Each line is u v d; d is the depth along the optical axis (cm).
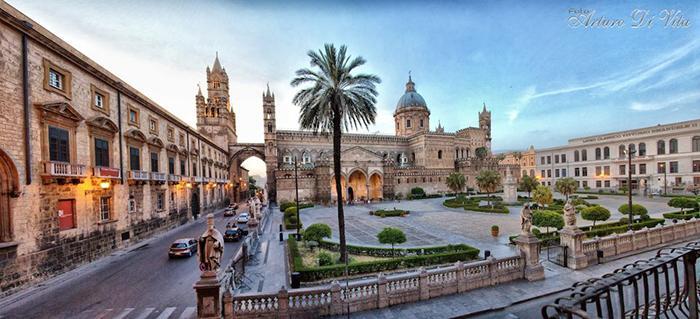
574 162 7531
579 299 324
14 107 1527
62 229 1803
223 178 6419
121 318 1196
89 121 2042
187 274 1716
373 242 2464
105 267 1881
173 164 3562
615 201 4884
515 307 1220
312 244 2302
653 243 1947
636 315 394
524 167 9119
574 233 1619
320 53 2048
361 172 6638
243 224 3591
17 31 1553
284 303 1088
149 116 2997
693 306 418
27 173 1575
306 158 7531
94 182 2075
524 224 1509
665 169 5806
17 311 1273
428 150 8206
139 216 2659
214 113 7050
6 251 1455
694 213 2969
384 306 1198
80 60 1980
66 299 1387
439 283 1299
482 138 10100
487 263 1401
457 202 5297
